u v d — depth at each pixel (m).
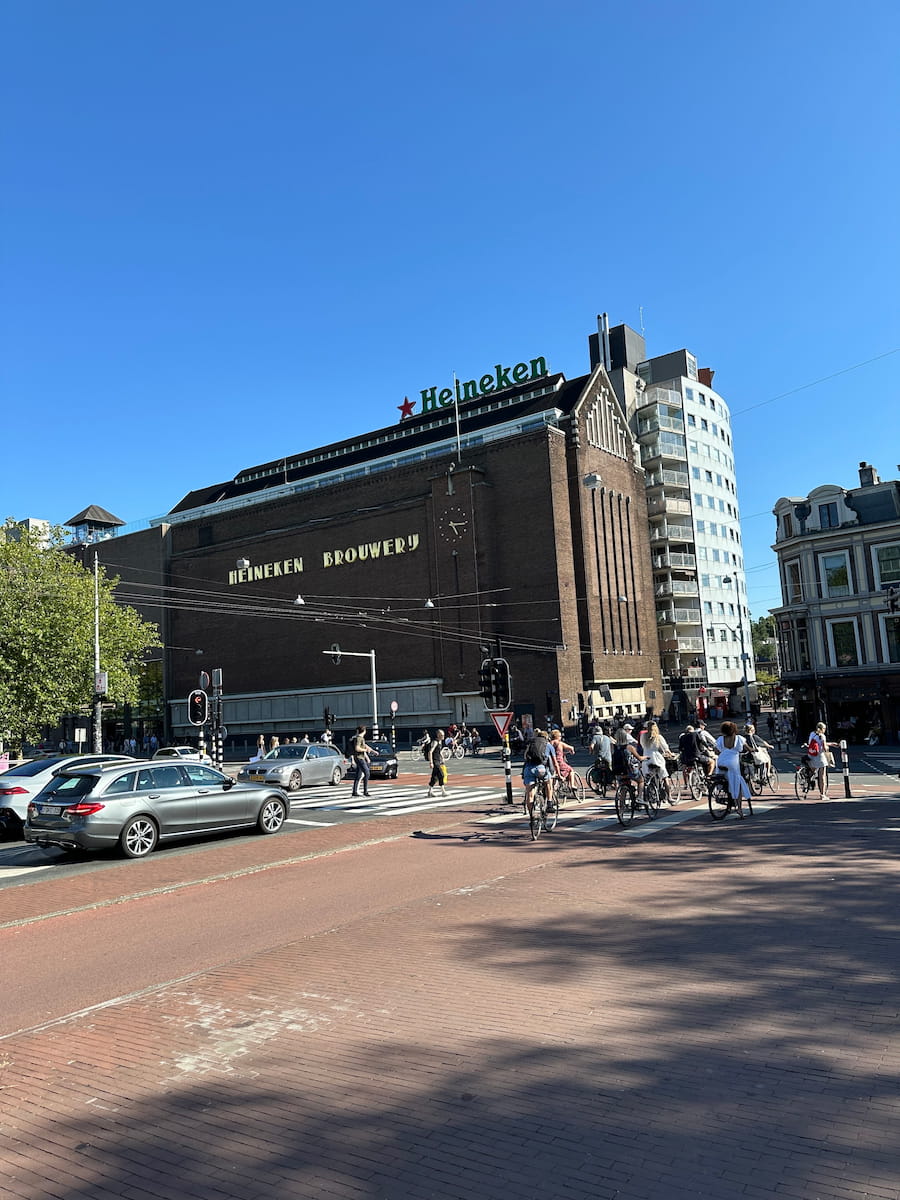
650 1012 5.69
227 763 46.16
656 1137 4.01
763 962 6.66
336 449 71.88
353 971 7.07
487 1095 4.55
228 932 8.80
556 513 51.94
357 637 58.88
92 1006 6.61
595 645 53.28
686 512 70.62
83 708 35.47
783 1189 3.53
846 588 39.91
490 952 7.39
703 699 62.03
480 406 63.88
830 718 40.81
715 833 14.27
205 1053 5.44
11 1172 4.04
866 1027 5.22
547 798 14.95
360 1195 3.66
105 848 13.74
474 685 52.09
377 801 21.83
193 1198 3.73
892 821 14.70
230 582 67.50
